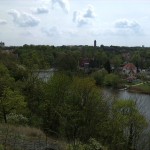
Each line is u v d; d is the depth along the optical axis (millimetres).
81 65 154250
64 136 26641
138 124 41562
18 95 37906
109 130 33594
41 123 34531
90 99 35031
